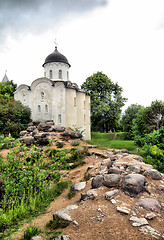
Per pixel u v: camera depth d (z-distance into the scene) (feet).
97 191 16.72
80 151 38.01
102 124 133.69
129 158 24.59
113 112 121.19
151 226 11.16
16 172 22.70
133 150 44.29
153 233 10.27
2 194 22.36
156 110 68.18
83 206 14.58
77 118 88.12
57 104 80.69
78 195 19.20
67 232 11.46
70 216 13.26
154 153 29.30
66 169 32.14
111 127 144.36
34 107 85.51
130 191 15.43
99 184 17.98
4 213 17.63
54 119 80.12
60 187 23.36
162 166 27.02
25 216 16.81
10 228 14.40
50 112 82.38
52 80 91.86
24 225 14.69
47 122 71.97
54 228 12.77
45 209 18.11
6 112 70.44
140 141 41.57
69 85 85.46
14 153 25.11
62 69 95.55
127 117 124.47
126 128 117.08
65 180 26.96
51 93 82.94
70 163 34.73
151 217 11.98
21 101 89.61
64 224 12.49
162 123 66.08
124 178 17.71
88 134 96.07
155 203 13.66
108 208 13.51
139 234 10.25
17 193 21.22
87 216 12.86
